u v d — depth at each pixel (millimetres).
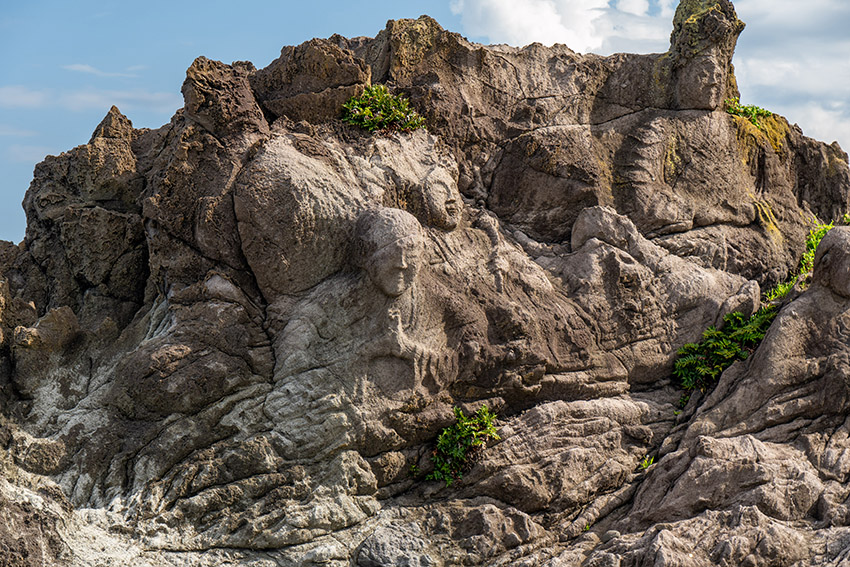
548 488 14562
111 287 15438
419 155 16156
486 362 14820
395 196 15398
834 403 14789
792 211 19031
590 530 14469
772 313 16312
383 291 14180
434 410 14484
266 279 14344
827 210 20078
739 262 17766
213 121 14938
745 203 18328
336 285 14359
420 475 14531
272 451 13539
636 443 15500
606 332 16062
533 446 14805
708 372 16016
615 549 13383
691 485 13969
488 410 14852
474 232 16219
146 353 13734
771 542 12844
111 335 14719
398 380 14203
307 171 14602
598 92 18281
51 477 13117
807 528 13352
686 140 18031
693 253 17484
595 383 15797
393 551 13336
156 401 13492
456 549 13680
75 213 15383
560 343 15562
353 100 16125
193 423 13555
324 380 13898
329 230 14438
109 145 15922
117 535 12695
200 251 14500
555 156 17031
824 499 13508
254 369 13984
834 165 20188
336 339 14141
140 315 15203
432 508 14156
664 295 16625
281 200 14250
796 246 18656
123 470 13258
